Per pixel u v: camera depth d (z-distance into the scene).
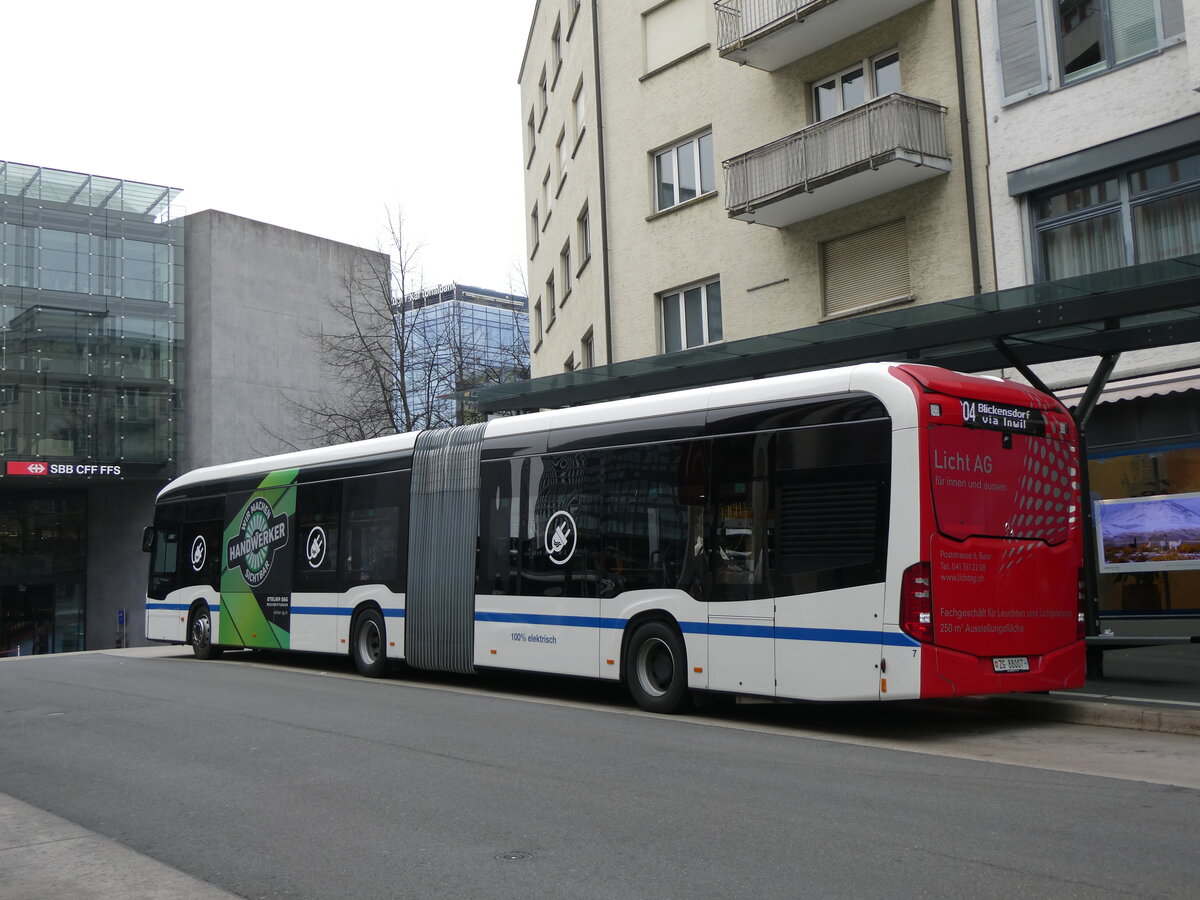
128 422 48.19
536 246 33.84
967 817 6.22
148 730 10.20
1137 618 15.61
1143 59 15.94
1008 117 17.53
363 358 35.97
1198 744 8.77
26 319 46.19
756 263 21.38
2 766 8.61
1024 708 10.55
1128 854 5.36
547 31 30.80
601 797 6.95
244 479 18.31
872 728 10.06
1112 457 16.27
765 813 6.42
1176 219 15.76
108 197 48.62
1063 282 10.92
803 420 10.05
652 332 23.47
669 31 23.55
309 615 16.39
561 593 12.29
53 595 51.56
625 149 24.34
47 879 5.41
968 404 9.65
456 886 5.13
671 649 10.99
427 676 15.44
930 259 18.47
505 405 17.34
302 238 53.91
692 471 11.01
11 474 45.06
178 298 50.16
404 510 14.82
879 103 18.03
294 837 6.14
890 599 9.20
